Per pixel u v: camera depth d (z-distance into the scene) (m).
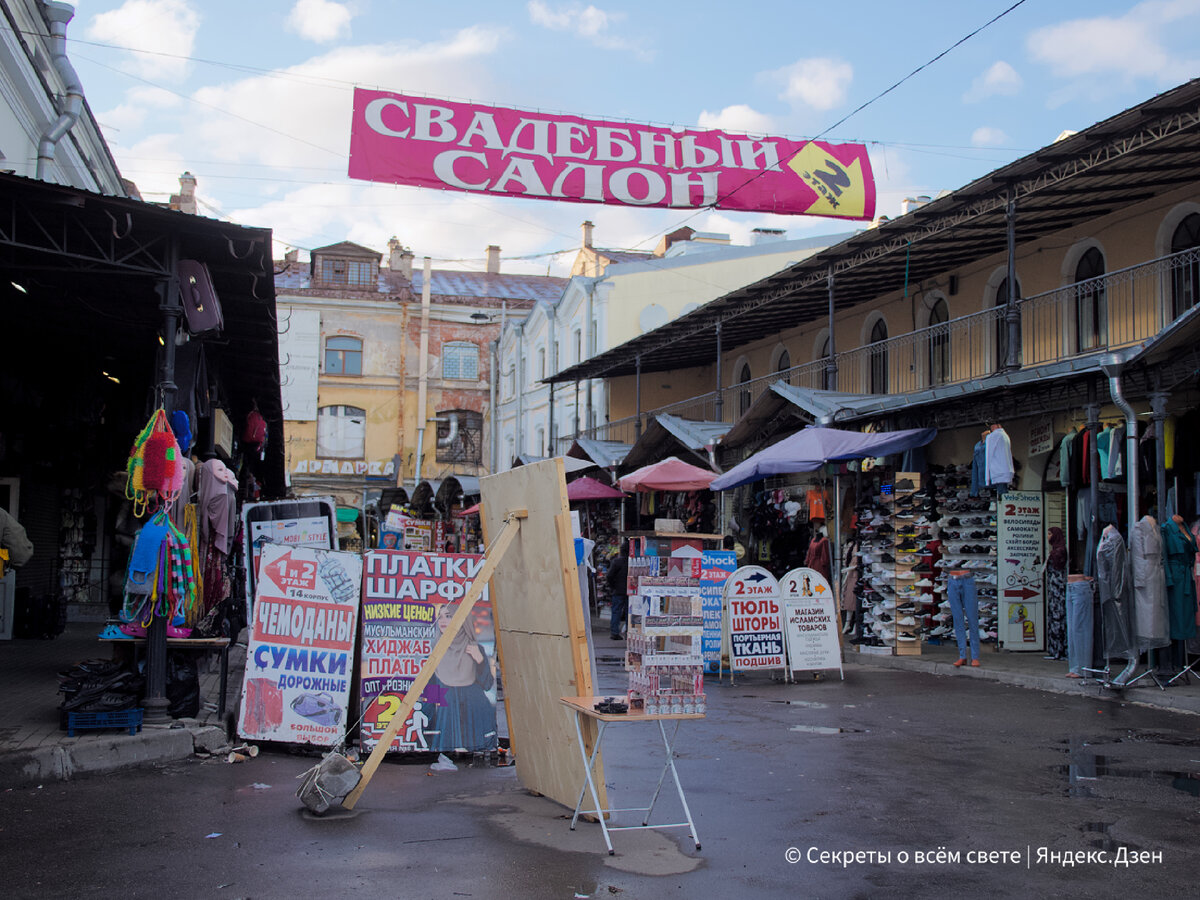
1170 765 7.26
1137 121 11.48
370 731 7.49
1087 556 11.70
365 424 45.12
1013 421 15.31
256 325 11.84
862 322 21.69
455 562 7.93
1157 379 10.95
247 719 7.55
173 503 8.31
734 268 32.94
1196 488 11.95
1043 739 8.30
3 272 9.33
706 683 12.55
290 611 7.72
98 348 12.57
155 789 6.46
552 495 6.02
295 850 5.15
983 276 17.91
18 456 14.47
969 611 12.85
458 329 46.34
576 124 12.98
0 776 6.49
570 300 35.53
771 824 5.70
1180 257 13.80
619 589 18.75
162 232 8.30
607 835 5.18
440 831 5.54
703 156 13.29
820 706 10.28
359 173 12.30
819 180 13.61
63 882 4.63
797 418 18.39
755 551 20.55
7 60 12.03
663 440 23.06
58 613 15.12
